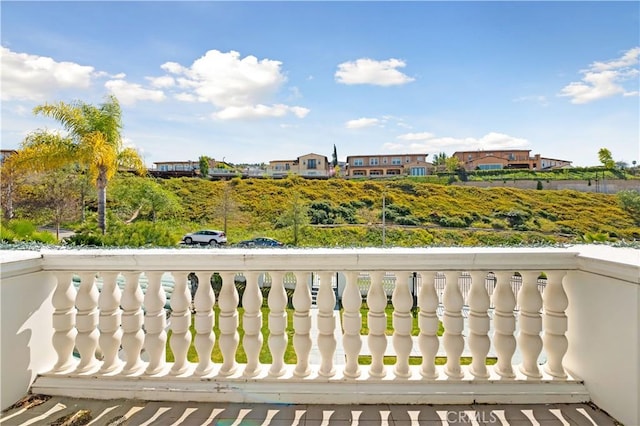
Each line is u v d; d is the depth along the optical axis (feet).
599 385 4.98
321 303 5.43
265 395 5.25
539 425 4.76
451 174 96.78
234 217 71.41
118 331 5.70
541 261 5.21
